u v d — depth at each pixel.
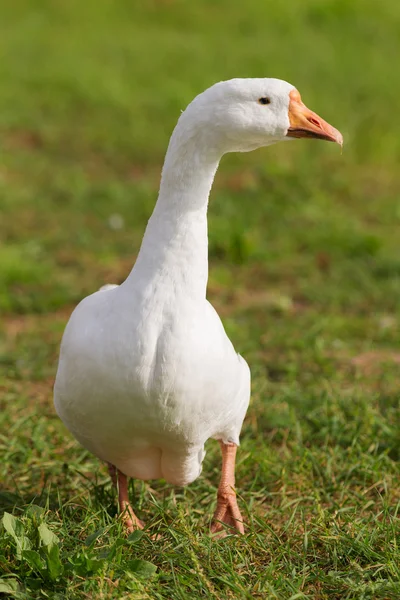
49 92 22.38
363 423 9.30
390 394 10.21
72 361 6.54
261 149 19.23
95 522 7.06
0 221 16.03
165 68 23.59
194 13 28.44
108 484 8.14
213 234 15.10
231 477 7.48
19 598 6.02
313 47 24.89
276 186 17.45
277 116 6.54
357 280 13.82
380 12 27.67
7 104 21.78
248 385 7.27
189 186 6.44
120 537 6.64
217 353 6.55
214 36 26.36
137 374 6.30
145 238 6.52
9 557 6.47
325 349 11.70
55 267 14.42
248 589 6.23
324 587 6.50
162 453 7.00
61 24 27.89
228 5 28.91
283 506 7.79
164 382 6.34
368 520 7.38
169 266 6.40
